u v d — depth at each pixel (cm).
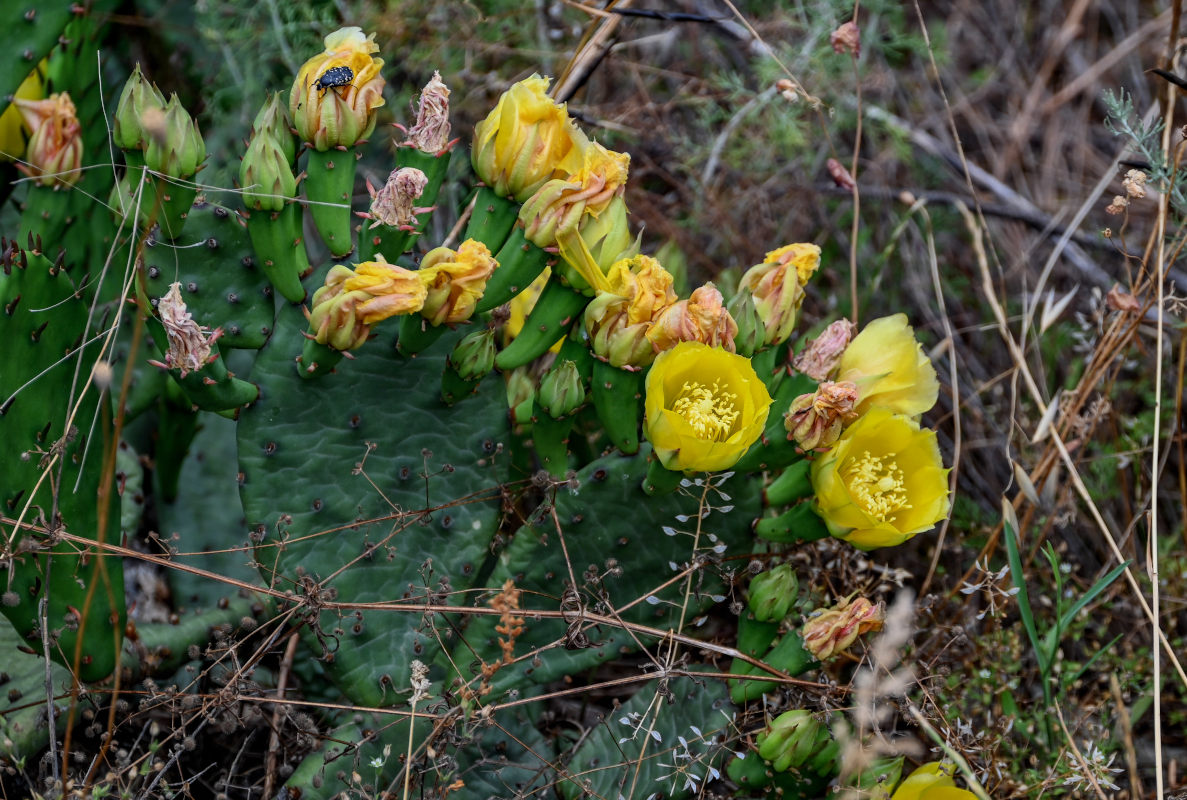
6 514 86
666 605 93
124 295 87
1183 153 105
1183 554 107
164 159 86
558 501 90
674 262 98
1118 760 100
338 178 87
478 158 87
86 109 99
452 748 89
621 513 91
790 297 90
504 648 87
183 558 99
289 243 87
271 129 87
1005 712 98
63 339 87
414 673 84
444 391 89
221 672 92
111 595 86
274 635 89
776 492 91
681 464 87
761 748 89
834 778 91
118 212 92
